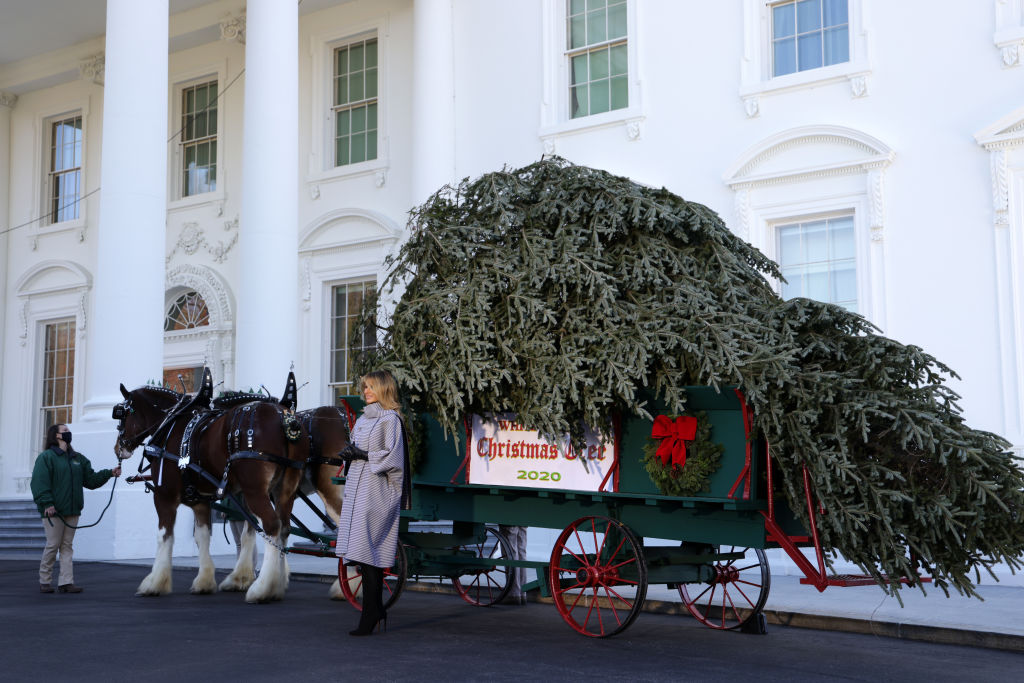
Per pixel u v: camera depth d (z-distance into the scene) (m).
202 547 10.26
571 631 7.88
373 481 7.43
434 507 8.12
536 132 16.42
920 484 6.30
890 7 13.45
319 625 8.06
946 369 6.66
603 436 7.12
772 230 14.18
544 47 16.45
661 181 15.16
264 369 15.64
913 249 12.96
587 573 7.40
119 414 10.55
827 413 6.43
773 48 14.60
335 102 19.38
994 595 9.95
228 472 9.23
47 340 22.70
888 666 6.61
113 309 14.70
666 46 15.34
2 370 22.89
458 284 7.64
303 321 19.02
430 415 8.02
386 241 18.02
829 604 9.10
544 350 7.11
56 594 10.44
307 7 19.27
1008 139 12.28
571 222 7.57
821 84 13.91
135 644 7.13
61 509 10.58
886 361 6.71
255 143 16.06
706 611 8.80
